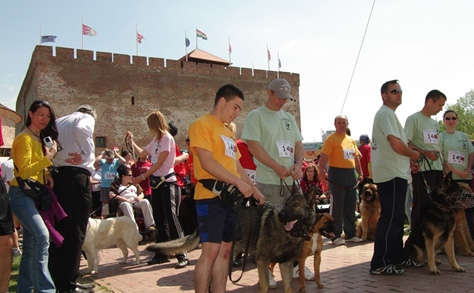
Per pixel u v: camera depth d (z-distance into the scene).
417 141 6.38
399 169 5.32
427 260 5.70
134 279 5.73
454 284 4.82
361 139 11.08
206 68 43.53
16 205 4.26
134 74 39.72
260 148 4.99
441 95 6.23
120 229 6.77
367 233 8.41
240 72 45.38
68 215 4.70
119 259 7.43
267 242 4.43
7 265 4.35
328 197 11.08
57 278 4.70
